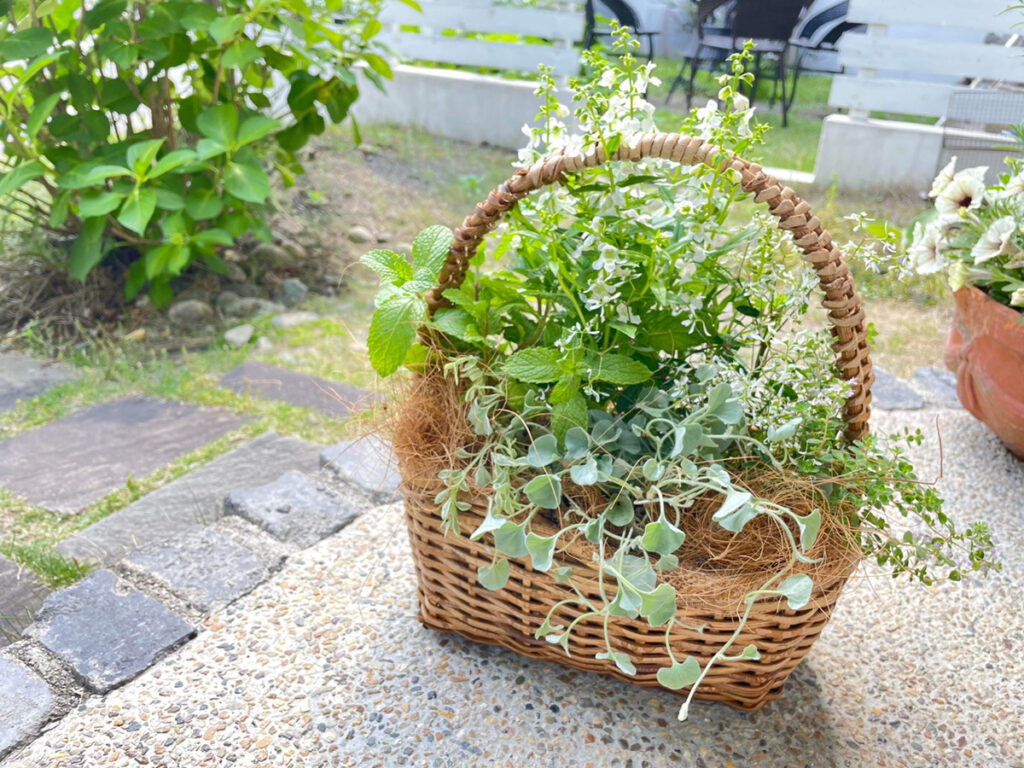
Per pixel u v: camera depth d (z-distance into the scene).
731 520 1.05
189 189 2.79
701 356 1.45
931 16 3.74
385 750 1.28
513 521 1.25
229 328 2.86
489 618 1.39
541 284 1.33
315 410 2.35
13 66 2.68
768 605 1.14
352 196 3.85
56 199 2.61
